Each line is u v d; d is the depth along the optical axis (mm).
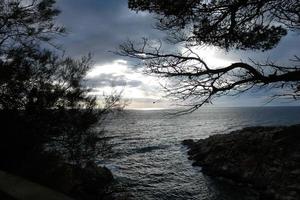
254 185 34531
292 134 39625
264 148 39375
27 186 3375
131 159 52625
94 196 11742
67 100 9953
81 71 10547
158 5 6293
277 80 5699
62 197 3061
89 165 11289
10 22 8641
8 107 8531
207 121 188375
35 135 8719
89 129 10727
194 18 6309
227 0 5812
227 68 6090
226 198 31141
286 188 30875
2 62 8516
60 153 9898
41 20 9297
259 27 6207
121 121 191625
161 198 31047
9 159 8031
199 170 43562
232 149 43312
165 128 133250
